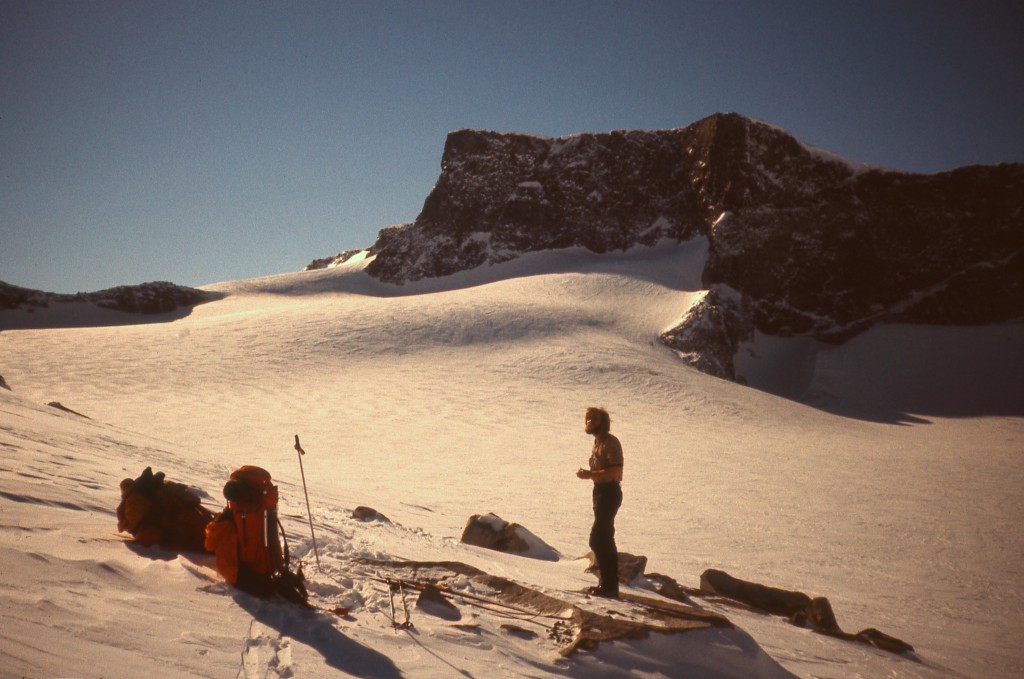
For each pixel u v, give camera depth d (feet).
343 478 95.96
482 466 109.81
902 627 42.65
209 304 365.20
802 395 287.89
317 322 235.81
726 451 131.85
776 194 344.69
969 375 284.20
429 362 199.31
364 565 21.79
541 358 205.87
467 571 22.09
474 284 375.04
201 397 160.15
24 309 329.31
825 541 72.08
